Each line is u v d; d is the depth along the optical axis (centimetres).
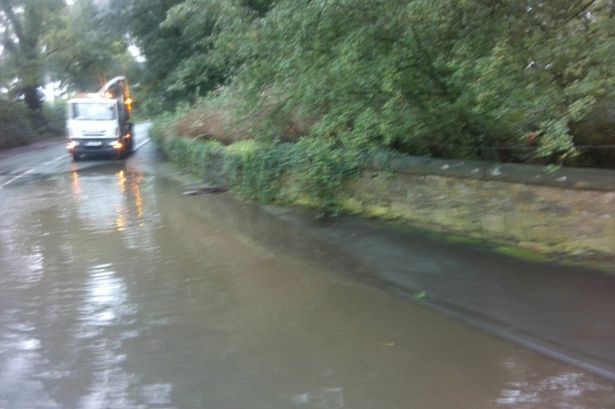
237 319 627
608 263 685
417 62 798
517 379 466
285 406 445
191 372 506
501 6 696
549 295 612
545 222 758
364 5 756
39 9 4712
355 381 478
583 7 667
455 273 711
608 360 476
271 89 1041
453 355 514
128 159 2831
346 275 750
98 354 551
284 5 831
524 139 813
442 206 900
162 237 1047
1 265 909
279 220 1105
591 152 794
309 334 577
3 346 578
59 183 1992
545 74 662
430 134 902
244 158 1352
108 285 773
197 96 2364
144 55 2847
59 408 452
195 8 1113
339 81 852
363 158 1008
